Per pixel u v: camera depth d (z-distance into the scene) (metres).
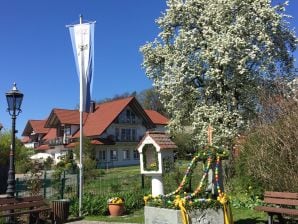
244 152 14.77
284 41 30.31
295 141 11.65
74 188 19.17
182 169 19.59
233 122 27.97
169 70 30.81
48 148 71.62
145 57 32.72
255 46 27.45
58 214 13.98
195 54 29.72
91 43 16.11
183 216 10.10
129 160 67.38
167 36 32.09
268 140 12.41
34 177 19.11
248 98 27.75
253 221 12.16
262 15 28.61
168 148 12.98
